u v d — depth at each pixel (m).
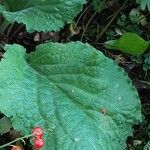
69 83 0.28
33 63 0.29
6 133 0.30
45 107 0.26
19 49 0.28
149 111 0.35
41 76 0.28
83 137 0.26
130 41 0.33
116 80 0.28
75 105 0.27
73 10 0.30
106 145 0.26
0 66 0.26
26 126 0.25
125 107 0.28
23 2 0.31
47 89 0.27
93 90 0.28
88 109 0.27
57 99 0.27
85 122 0.26
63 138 0.26
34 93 0.27
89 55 0.28
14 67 0.26
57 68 0.28
